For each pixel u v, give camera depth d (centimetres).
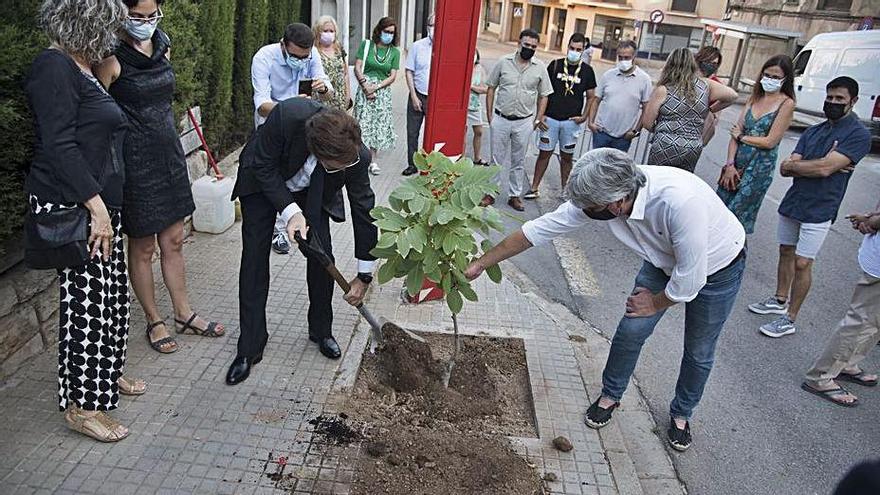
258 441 283
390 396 326
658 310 286
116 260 269
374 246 320
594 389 349
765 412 358
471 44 379
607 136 659
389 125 731
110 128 249
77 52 236
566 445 297
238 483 259
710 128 590
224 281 425
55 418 285
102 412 279
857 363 391
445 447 288
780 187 895
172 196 320
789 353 425
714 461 315
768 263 590
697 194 261
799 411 361
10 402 292
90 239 247
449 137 399
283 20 798
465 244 286
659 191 260
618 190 246
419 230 288
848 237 697
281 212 287
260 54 454
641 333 298
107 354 267
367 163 304
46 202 240
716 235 275
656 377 381
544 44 3531
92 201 243
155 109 301
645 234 275
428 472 272
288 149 280
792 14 2333
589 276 528
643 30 2944
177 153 319
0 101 266
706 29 2394
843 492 108
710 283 285
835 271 586
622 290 506
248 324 321
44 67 229
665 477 297
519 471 279
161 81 299
